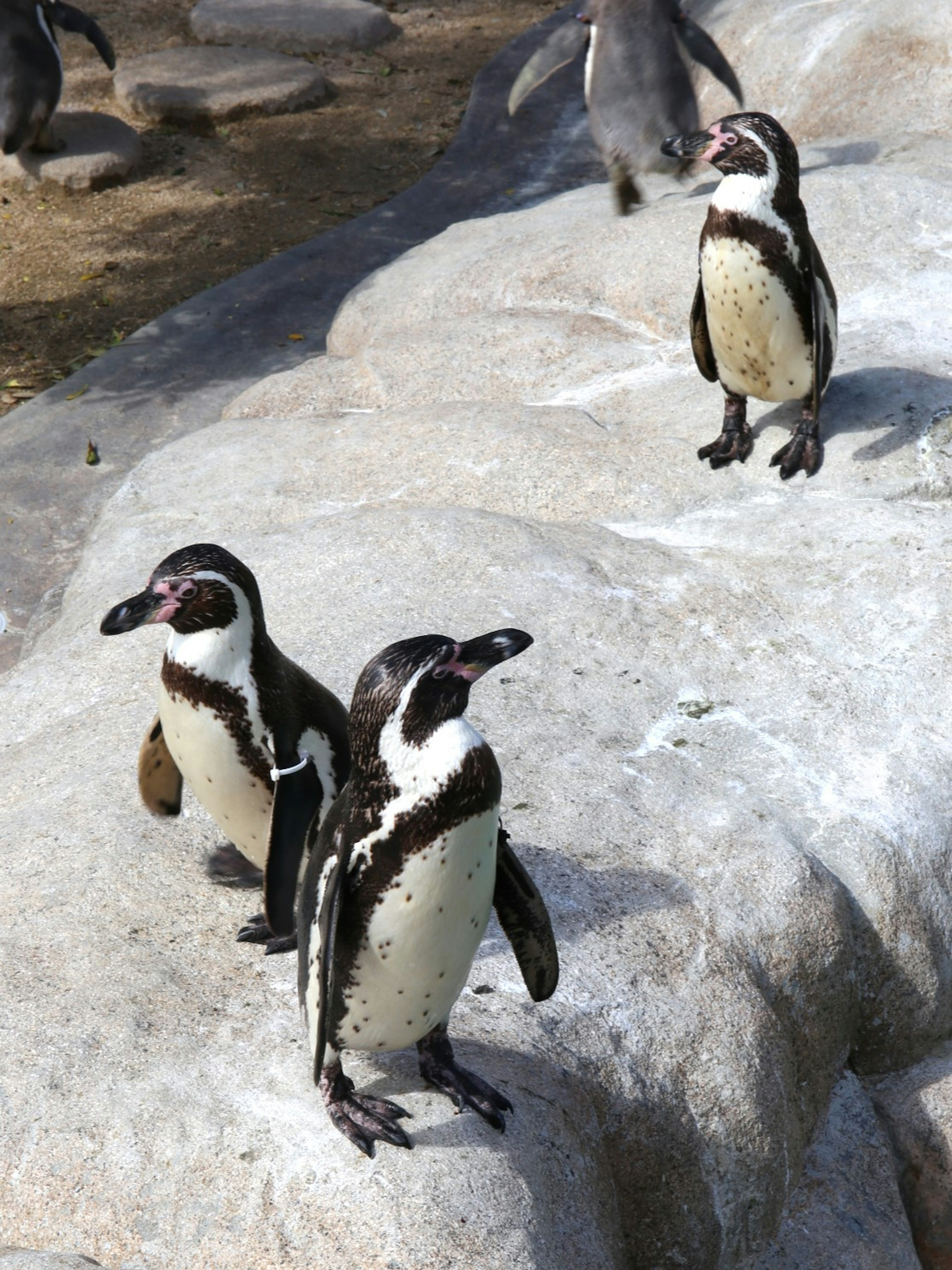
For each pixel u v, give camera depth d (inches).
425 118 569.6
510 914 128.0
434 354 340.2
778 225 237.3
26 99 478.0
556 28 625.3
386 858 116.1
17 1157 133.9
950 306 316.2
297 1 647.1
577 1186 134.4
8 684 233.3
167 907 164.7
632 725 207.2
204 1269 125.0
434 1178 126.6
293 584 243.8
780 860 181.3
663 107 347.3
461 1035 146.4
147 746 159.9
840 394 284.0
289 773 146.4
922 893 192.7
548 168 515.2
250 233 482.6
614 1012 155.5
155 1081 137.8
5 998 148.4
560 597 234.8
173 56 590.6
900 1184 182.5
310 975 120.8
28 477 347.6
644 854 179.6
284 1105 134.5
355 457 297.4
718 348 259.9
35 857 175.0
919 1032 192.9
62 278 455.5
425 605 232.1
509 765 194.1
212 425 334.3
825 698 215.0
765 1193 162.6
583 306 350.0
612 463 279.6
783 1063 166.6
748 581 241.8
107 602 255.0
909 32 446.0
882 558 242.7
